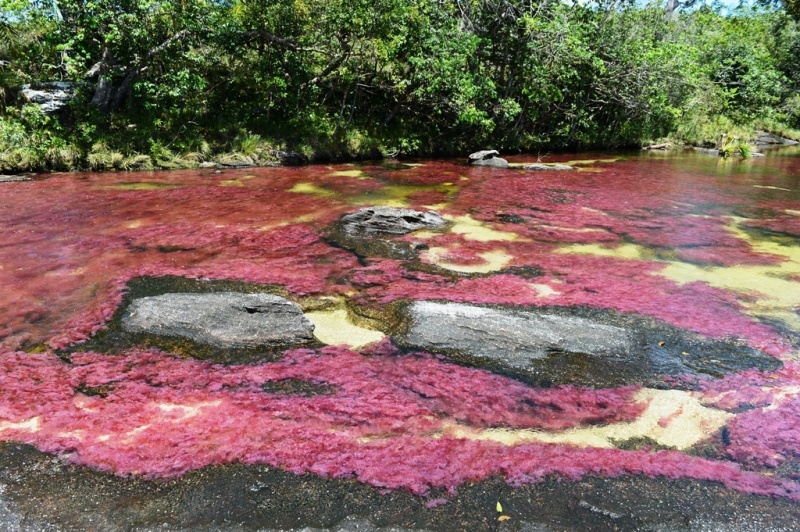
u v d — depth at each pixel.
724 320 4.96
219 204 9.35
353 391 3.69
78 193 9.94
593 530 2.54
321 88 17.59
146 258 6.42
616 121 22.03
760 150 22.83
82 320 4.73
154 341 4.36
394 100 18.58
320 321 4.79
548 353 4.20
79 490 2.76
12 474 2.88
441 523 2.56
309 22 15.49
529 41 17.73
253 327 4.39
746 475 2.95
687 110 22.86
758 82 25.88
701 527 2.57
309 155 15.41
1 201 9.09
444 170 14.64
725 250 7.21
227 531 2.50
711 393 3.76
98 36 13.39
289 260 6.44
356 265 6.32
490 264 6.49
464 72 17.30
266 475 2.88
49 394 3.63
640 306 5.27
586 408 3.55
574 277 6.08
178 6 13.43
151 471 2.90
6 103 12.63
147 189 10.55
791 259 6.85
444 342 4.32
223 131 14.71
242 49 15.51
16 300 5.14
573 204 10.12
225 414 3.42
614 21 20.12
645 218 9.02
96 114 13.08
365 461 3.00
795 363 4.20
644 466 3.02
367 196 10.43
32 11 12.77
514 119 20.08
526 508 2.67
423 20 16.45
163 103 14.04
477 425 3.35
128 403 3.53
